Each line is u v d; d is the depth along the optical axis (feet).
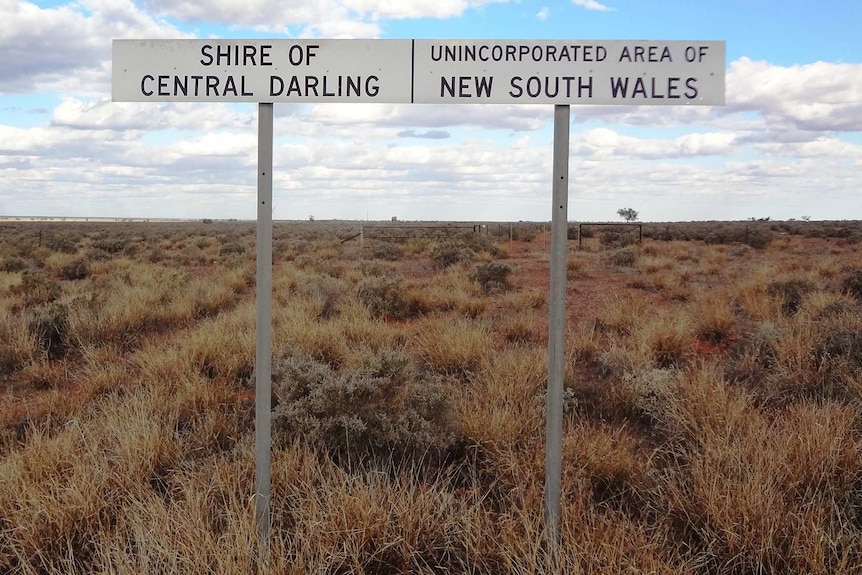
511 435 15.06
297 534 10.40
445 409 15.96
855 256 68.28
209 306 37.14
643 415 17.72
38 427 17.69
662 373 19.03
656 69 10.29
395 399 15.80
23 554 10.82
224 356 23.07
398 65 10.46
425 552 10.84
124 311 31.14
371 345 26.27
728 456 12.89
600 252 86.02
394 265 67.67
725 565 10.33
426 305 37.99
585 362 23.90
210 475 13.32
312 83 10.48
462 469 14.56
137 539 10.10
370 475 12.25
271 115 10.62
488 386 18.71
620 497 12.92
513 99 10.41
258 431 10.57
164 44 10.56
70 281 54.95
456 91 10.44
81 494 12.01
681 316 28.53
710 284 49.88
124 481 13.11
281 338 26.12
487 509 12.40
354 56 10.48
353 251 89.45
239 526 10.62
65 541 11.27
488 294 44.86
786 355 21.24
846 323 23.66
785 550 10.51
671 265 63.31
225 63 10.52
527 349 23.85
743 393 16.92
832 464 12.46
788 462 12.71
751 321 30.50
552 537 9.93
